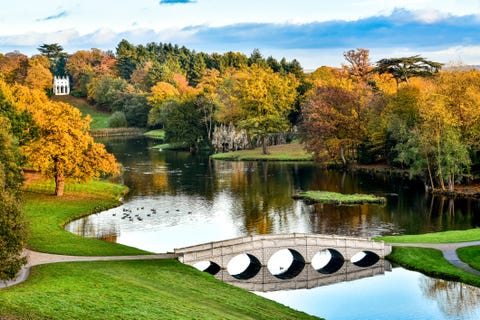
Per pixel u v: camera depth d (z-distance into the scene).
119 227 88.81
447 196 111.62
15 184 67.69
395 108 147.62
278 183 128.12
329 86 166.00
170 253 68.44
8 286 47.31
